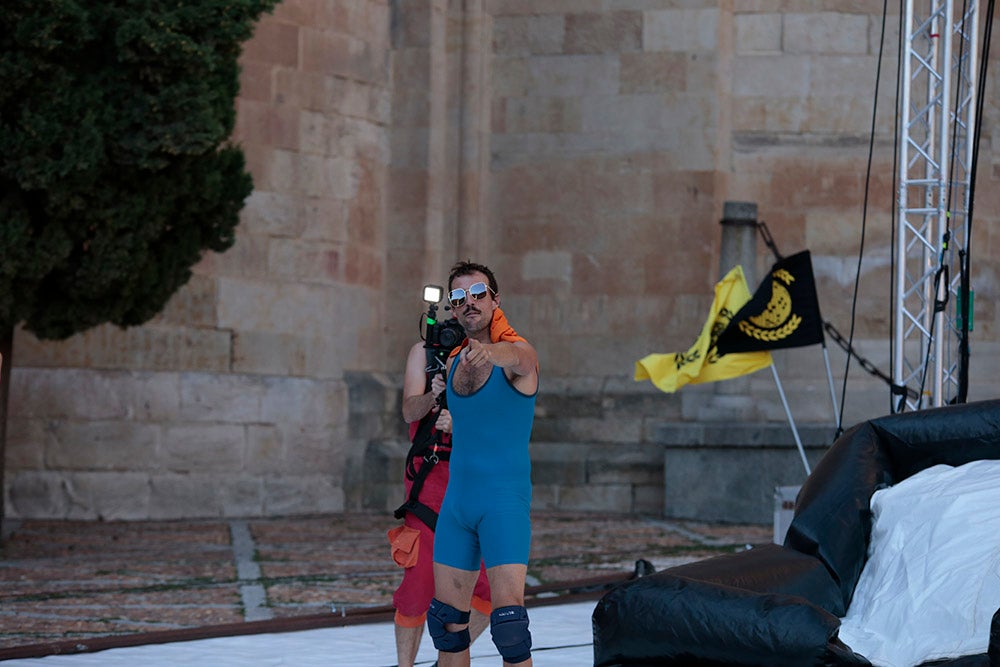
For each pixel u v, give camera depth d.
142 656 8.75
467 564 6.61
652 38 21.31
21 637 9.52
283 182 19.80
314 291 20.09
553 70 21.69
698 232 21.09
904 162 13.55
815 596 7.58
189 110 13.09
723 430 19.16
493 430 6.49
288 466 19.55
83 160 12.70
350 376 20.59
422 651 8.89
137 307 14.64
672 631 6.76
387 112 21.36
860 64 21.42
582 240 21.52
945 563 7.29
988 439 8.16
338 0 20.50
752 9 21.58
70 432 18.12
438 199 21.45
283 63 19.81
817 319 13.92
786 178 21.48
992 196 21.22
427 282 21.27
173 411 18.66
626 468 20.72
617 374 21.30
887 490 8.02
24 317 13.77
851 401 20.92
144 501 18.36
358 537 16.58
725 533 17.38
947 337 13.94
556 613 10.80
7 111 12.82
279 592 11.77
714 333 14.30
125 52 12.85
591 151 21.52
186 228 14.59
